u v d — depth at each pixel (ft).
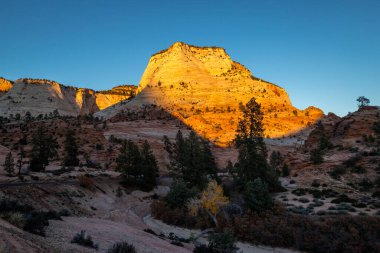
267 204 151.23
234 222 145.07
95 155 361.71
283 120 628.69
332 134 344.28
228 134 545.44
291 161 297.12
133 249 61.52
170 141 469.57
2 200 74.43
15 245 41.06
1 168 217.36
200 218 161.58
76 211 137.59
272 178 221.87
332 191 200.54
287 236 127.75
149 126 561.43
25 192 123.24
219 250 97.86
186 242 121.08
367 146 280.10
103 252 59.88
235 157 429.79
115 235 82.94
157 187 269.64
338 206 158.40
